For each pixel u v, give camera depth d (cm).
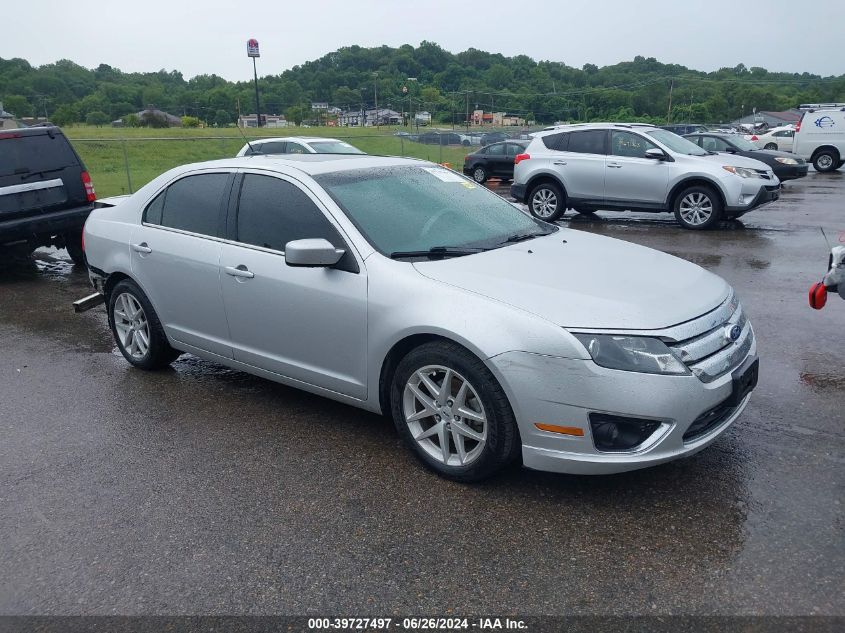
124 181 2080
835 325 628
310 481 380
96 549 326
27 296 833
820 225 1203
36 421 469
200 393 509
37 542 332
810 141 2377
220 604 287
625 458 329
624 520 336
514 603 282
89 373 559
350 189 437
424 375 372
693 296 367
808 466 380
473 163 2359
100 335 667
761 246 1017
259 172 462
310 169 451
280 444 425
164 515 352
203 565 312
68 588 300
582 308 341
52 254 1117
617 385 323
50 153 929
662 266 408
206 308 480
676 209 1202
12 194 888
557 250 423
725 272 849
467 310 351
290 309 426
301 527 338
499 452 351
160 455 415
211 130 3466
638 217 1398
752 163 1198
